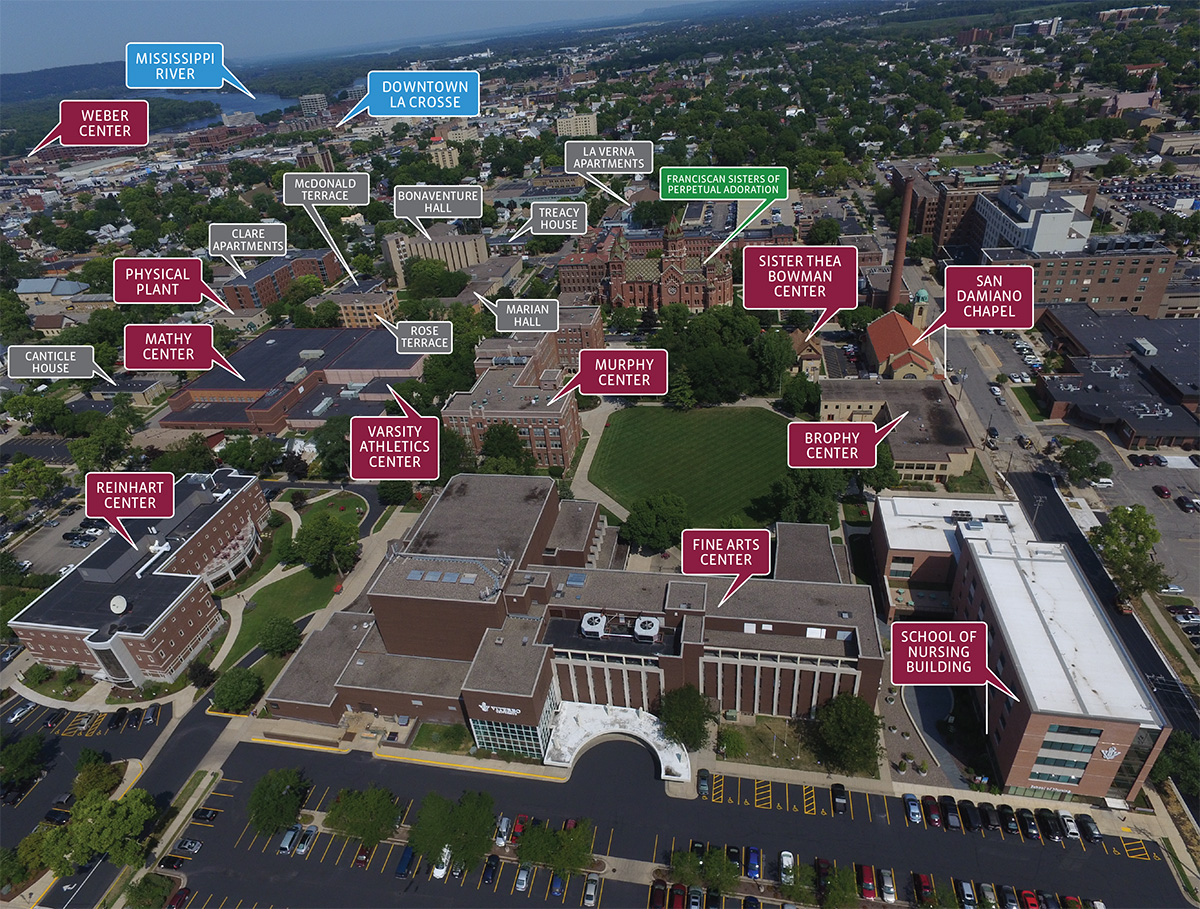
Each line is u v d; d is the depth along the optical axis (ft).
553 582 384.88
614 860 304.30
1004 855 293.43
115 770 353.72
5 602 477.36
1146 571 386.11
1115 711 286.87
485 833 305.32
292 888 304.30
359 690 368.27
